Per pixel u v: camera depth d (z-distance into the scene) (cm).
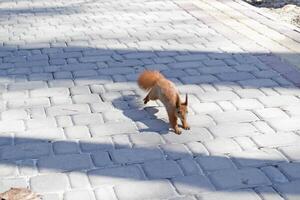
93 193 196
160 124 242
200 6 451
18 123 243
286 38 353
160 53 330
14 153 221
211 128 238
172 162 214
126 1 479
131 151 222
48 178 205
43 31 380
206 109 254
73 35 368
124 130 237
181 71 301
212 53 329
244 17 411
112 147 224
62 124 243
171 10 438
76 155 219
